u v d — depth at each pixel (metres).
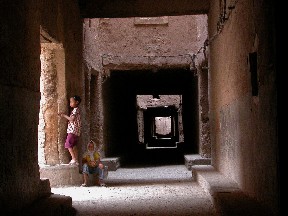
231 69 9.20
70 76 10.88
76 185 10.76
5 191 5.74
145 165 19.03
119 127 21.73
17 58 6.33
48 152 10.67
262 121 6.46
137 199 8.93
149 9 12.16
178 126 33.97
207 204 8.30
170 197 9.14
